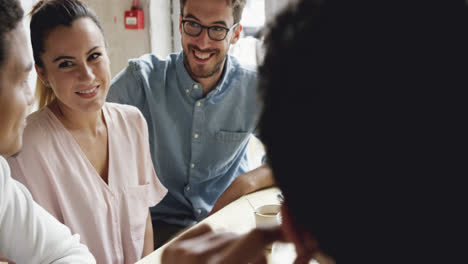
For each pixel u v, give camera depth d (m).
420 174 0.22
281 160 0.25
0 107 0.65
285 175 0.25
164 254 0.44
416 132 0.21
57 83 1.07
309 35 0.23
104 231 1.16
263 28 0.26
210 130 1.58
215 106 1.55
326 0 0.23
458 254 0.23
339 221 0.24
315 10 0.23
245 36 2.36
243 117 1.59
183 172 1.63
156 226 1.59
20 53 0.64
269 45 0.25
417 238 0.23
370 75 0.22
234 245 0.40
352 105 0.22
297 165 0.24
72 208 1.10
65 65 1.05
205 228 0.46
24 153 1.05
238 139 1.61
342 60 0.22
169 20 2.40
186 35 1.46
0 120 0.66
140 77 1.56
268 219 0.94
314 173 0.24
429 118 0.21
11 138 0.69
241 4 1.49
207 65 1.48
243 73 1.59
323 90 0.23
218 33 1.44
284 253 0.86
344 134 0.22
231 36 1.51
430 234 0.23
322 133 0.23
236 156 1.67
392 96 0.21
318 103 0.23
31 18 1.08
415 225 0.23
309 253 0.28
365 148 0.22
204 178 1.62
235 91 1.57
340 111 0.22
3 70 0.63
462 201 0.22
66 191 1.10
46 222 0.92
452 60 0.21
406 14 0.21
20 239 0.88
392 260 0.24
